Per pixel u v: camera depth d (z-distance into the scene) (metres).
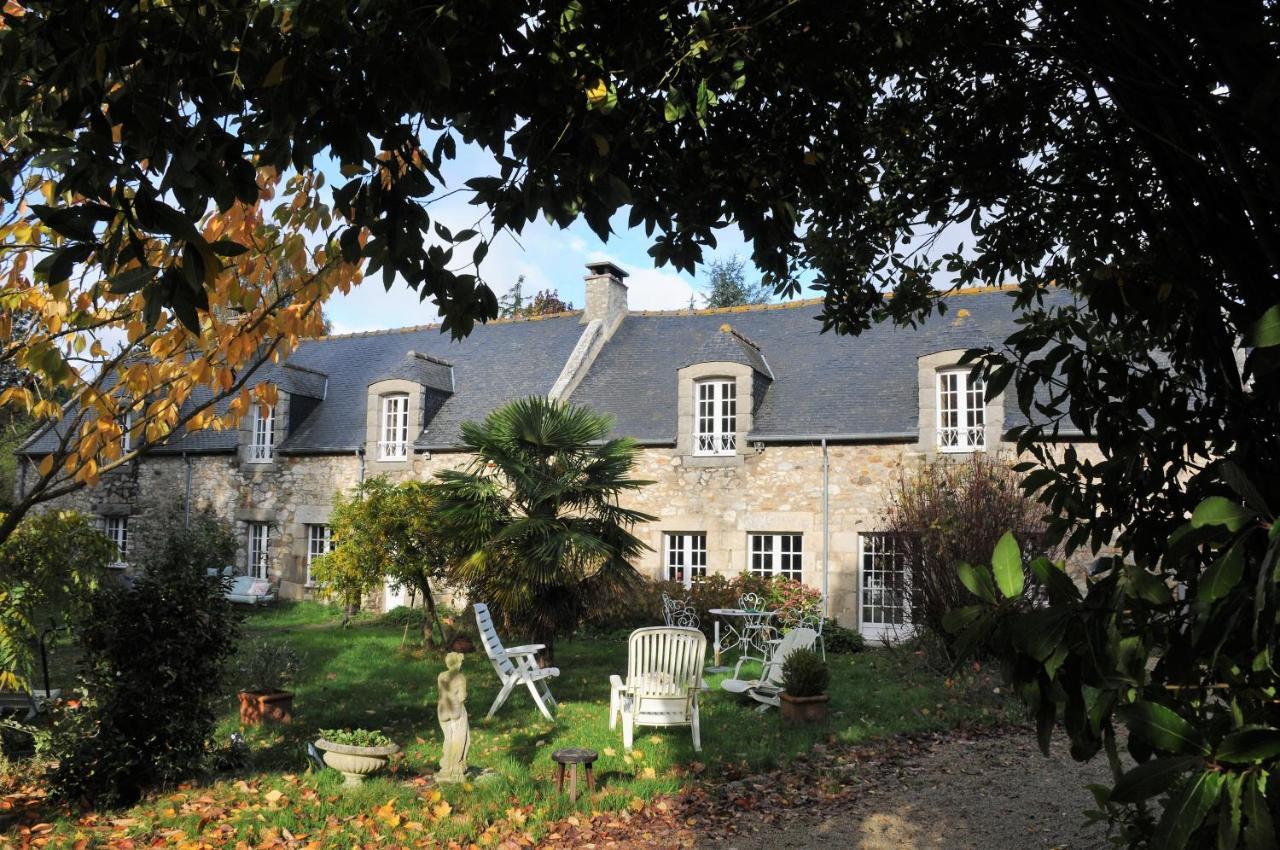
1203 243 2.21
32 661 7.13
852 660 13.45
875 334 18.00
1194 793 1.20
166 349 4.46
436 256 2.82
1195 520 1.31
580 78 2.83
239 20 2.43
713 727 8.56
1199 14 1.82
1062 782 6.86
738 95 3.34
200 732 6.49
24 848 5.11
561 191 2.84
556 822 5.87
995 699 9.76
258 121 2.56
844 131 3.52
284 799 6.06
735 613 13.38
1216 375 2.18
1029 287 3.97
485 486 11.38
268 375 20.91
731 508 16.70
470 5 2.46
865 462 15.88
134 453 4.88
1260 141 1.84
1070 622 1.52
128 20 2.26
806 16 3.00
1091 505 2.21
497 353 21.41
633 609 15.68
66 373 4.09
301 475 20.50
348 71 2.41
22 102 2.56
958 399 15.31
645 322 21.14
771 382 17.78
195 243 2.04
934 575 11.30
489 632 9.36
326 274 4.48
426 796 6.29
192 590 6.47
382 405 19.69
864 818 6.05
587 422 11.95
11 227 4.22
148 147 2.20
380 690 10.60
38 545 7.01
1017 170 3.70
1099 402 2.24
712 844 5.56
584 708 9.58
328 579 13.89
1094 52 2.30
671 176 3.30
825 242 4.61
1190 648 1.48
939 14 3.30
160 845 5.24
